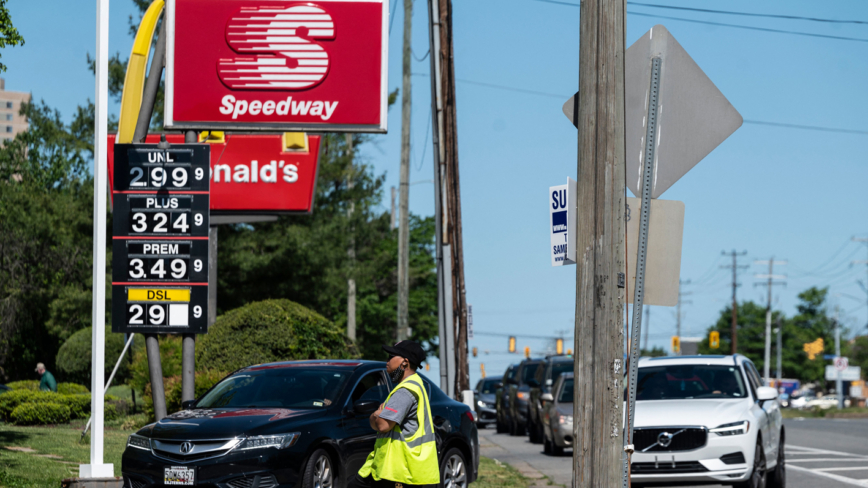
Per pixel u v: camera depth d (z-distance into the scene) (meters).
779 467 26.17
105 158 22.62
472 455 21.64
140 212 22.50
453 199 41.56
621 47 11.03
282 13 25.00
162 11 26.14
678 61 10.39
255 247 64.81
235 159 51.12
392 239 103.94
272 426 17.78
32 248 71.25
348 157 73.12
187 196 22.55
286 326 37.44
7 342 74.75
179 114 24.47
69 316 67.19
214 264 48.34
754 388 26.20
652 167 10.40
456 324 41.31
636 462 23.42
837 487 25.91
